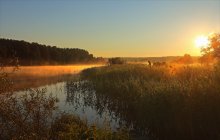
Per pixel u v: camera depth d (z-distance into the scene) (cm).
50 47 11756
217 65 1848
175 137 1070
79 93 2422
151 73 2422
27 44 9644
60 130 1005
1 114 884
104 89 2328
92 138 896
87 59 14075
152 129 1177
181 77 1941
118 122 1371
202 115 1019
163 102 1204
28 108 902
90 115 1543
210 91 1078
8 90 929
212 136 965
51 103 950
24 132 859
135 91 1720
